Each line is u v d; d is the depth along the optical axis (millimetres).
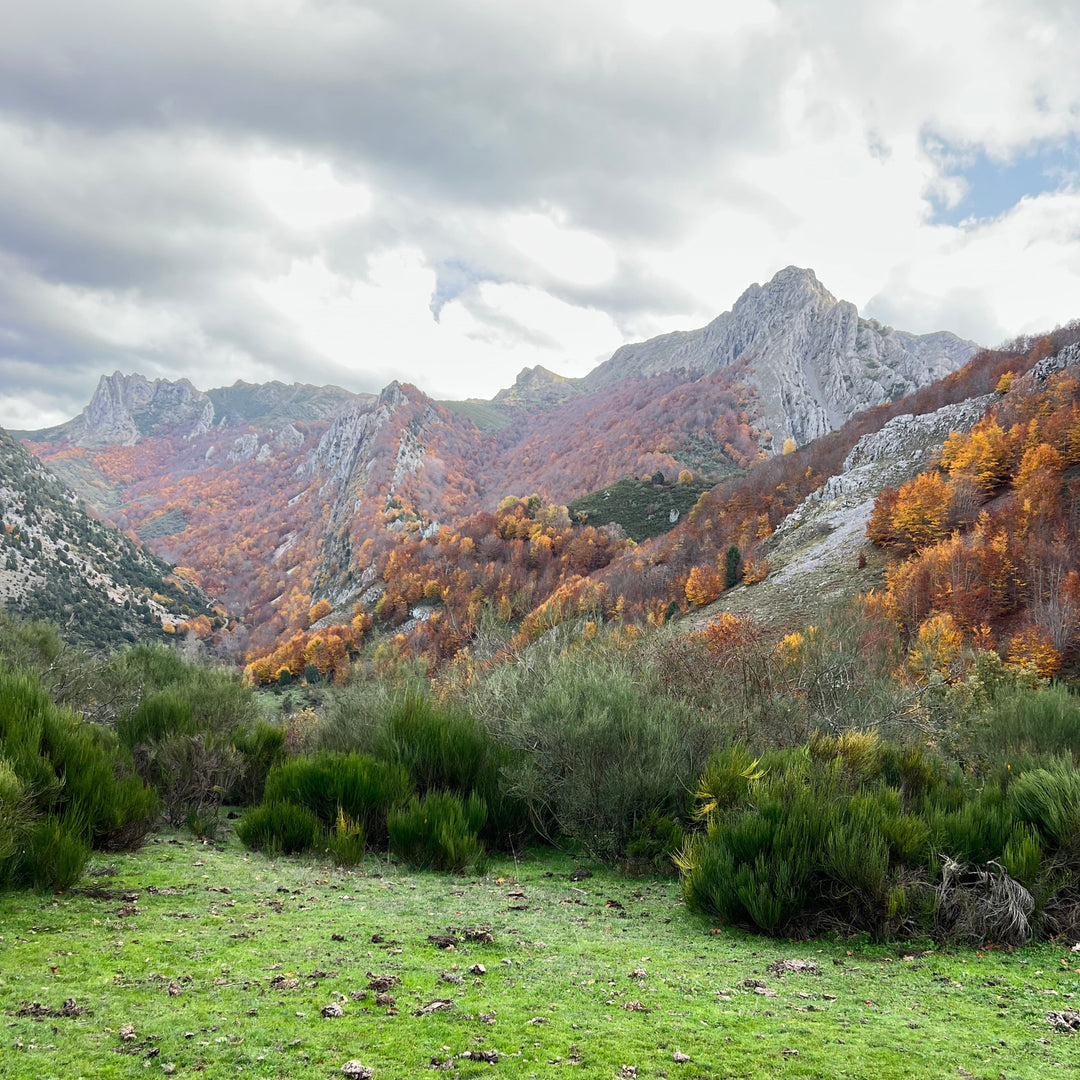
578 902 7457
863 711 13836
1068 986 5051
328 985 4285
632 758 9961
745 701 13664
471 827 9672
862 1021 4195
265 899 6453
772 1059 3537
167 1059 3178
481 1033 3688
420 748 11023
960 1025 4215
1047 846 7125
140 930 5148
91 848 7332
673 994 4508
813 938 6215
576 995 4379
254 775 13031
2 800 5867
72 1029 3412
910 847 6641
